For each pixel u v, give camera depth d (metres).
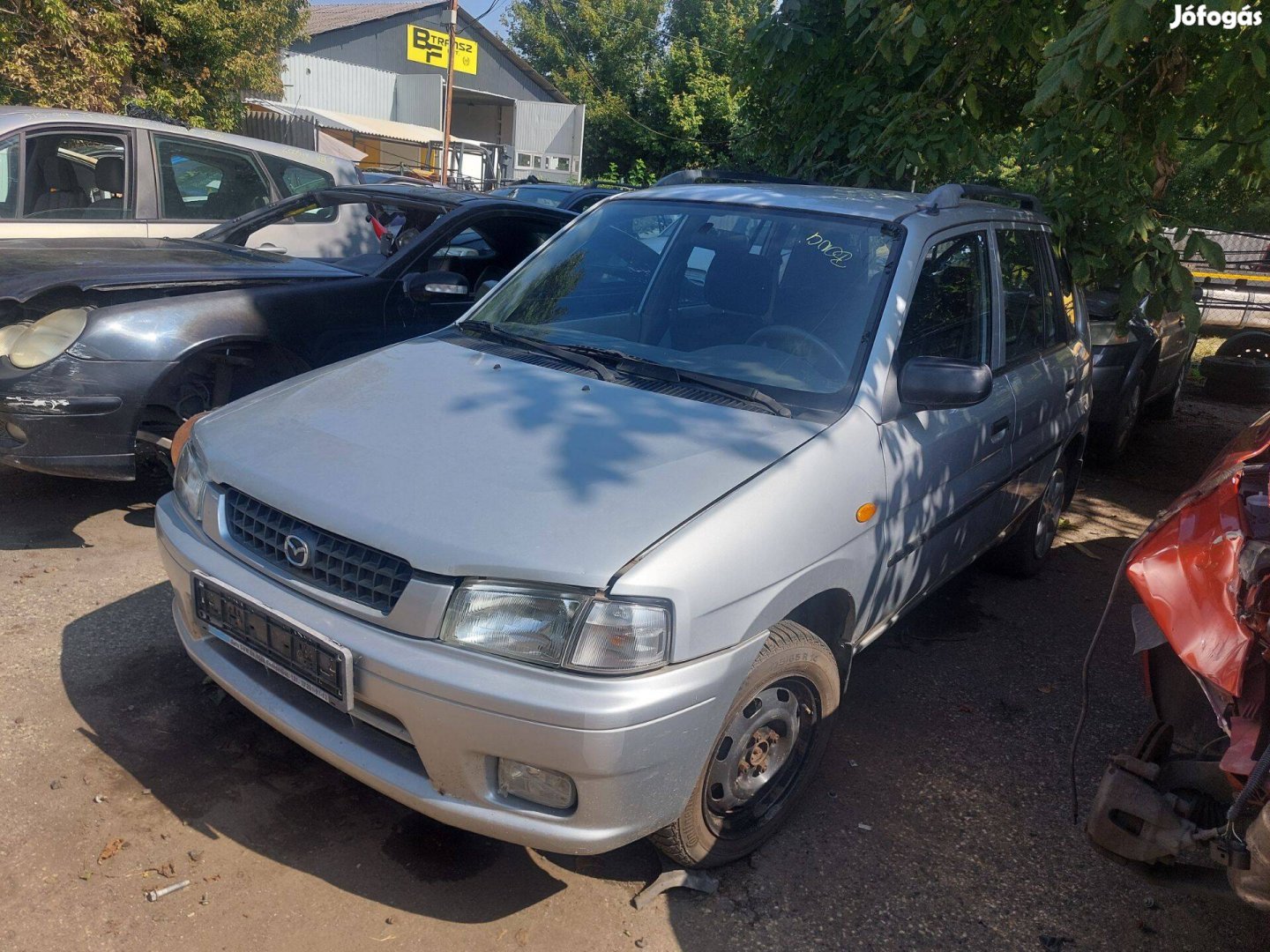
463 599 2.23
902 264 3.33
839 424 2.89
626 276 3.63
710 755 2.43
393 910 2.54
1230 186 5.83
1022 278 4.32
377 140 29.83
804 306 3.29
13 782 2.84
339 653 2.29
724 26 33.69
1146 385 7.75
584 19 35.78
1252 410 10.55
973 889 2.82
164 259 4.94
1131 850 2.22
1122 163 5.16
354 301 4.96
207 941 2.38
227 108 16.95
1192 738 2.40
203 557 2.65
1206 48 4.82
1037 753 3.56
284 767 3.04
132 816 2.76
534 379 3.07
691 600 2.27
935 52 5.87
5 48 12.45
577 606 2.19
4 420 4.03
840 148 6.47
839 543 2.75
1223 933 2.75
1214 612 2.10
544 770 2.19
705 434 2.75
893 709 3.77
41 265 4.45
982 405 3.67
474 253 5.73
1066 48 3.95
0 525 4.55
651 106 35.25
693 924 2.58
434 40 31.27
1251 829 1.93
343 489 2.47
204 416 3.13
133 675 3.43
